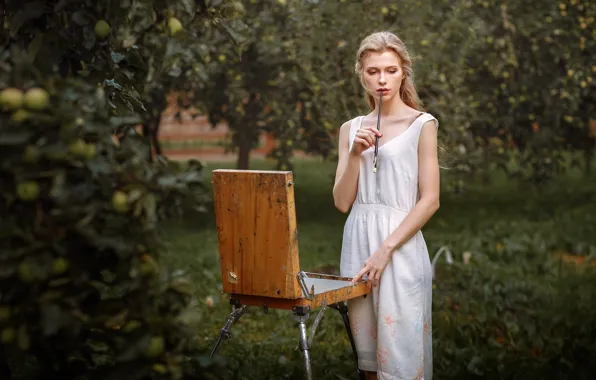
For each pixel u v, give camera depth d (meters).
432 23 6.70
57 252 1.93
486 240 7.41
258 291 2.66
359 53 2.93
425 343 2.95
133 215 2.00
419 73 6.52
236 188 2.64
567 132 8.69
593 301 5.24
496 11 7.20
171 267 2.14
